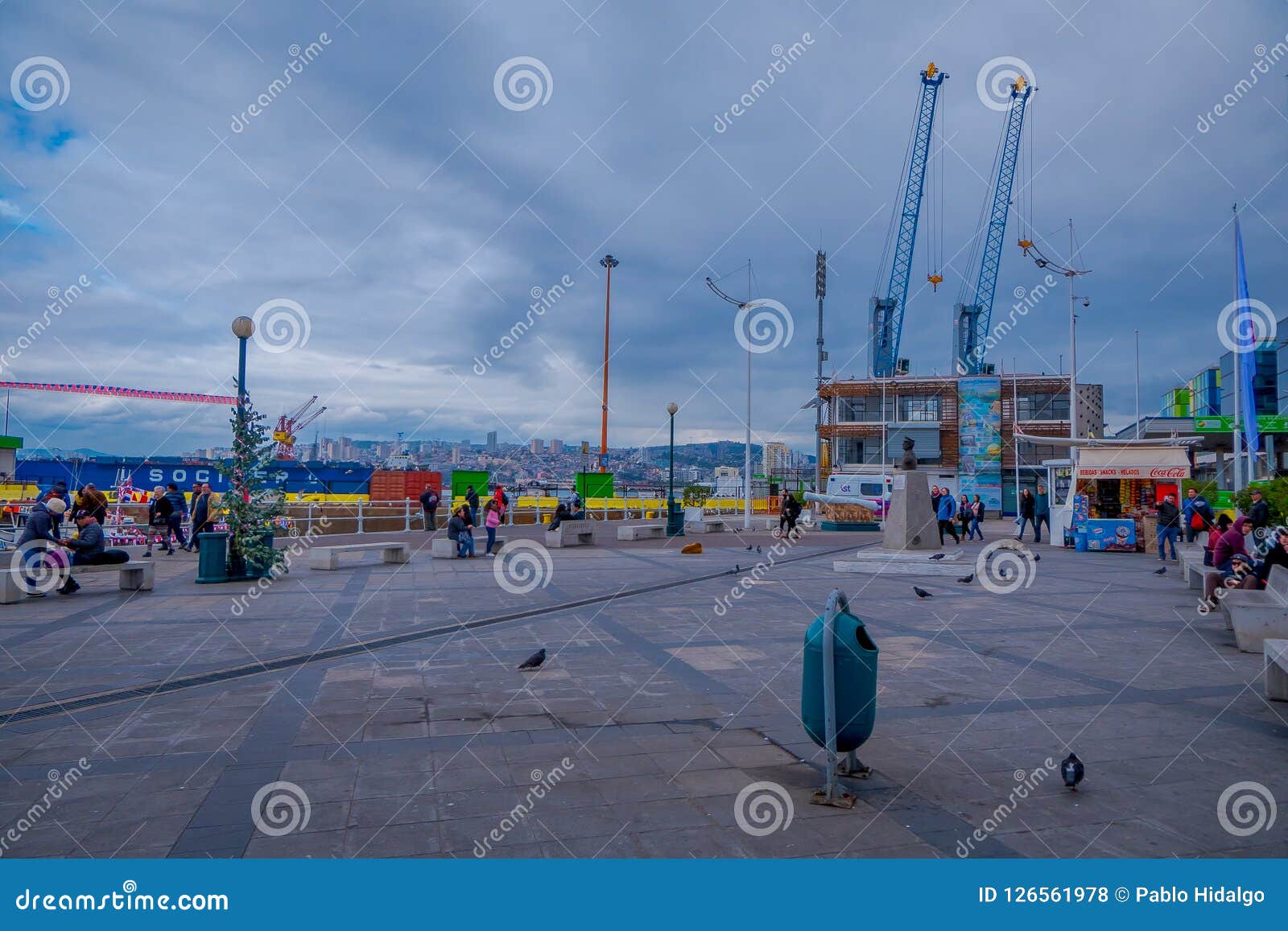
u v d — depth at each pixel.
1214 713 5.87
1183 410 57.50
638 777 4.53
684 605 11.37
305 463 51.19
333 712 5.81
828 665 4.16
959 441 59.88
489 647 8.28
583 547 23.09
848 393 62.81
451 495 36.31
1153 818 4.00
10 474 44.41
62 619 10.05
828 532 35.69
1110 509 24.11
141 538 22.19
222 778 4.48
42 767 4.65
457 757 4.84
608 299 53.81
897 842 3.73
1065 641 8.64
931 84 74.50
